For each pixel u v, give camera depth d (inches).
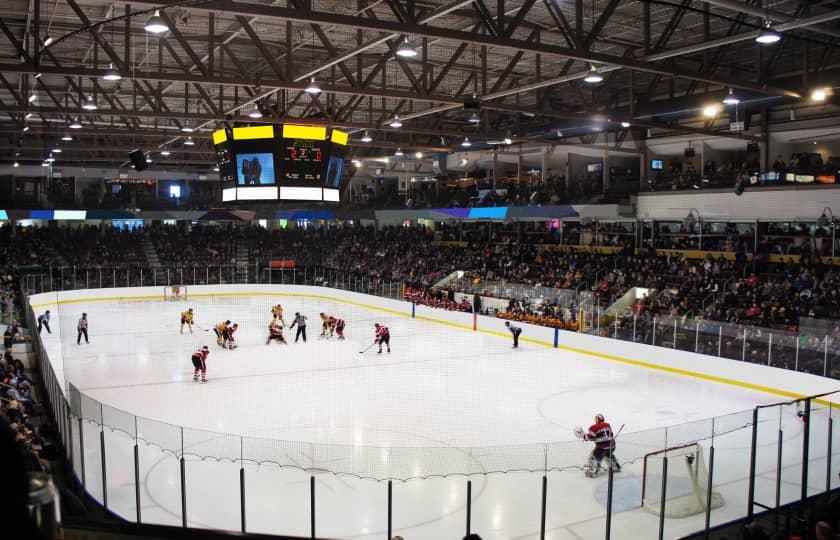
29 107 964.0
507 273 1346.0
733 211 1149.1
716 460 516.1
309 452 533.0
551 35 853.8
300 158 889.5
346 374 880.9
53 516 47.6
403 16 542.0
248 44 914.7
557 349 1073.5
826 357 722.8
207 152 1611.7
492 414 685.3
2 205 1857.8
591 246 1375.5
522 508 436.1
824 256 1010.7
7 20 781.9
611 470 383.6
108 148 1566.2
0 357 703.7
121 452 511.8
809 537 396.8
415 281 1478.8
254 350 1054.4
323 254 1893.5
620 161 1470.2
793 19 548.4
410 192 1831.9
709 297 974.4
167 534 114.7
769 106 1090.7
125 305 1547.7
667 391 790.5
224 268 1726.1
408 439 597.0
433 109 983.0
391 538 378.0
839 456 521.3
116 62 674.2
